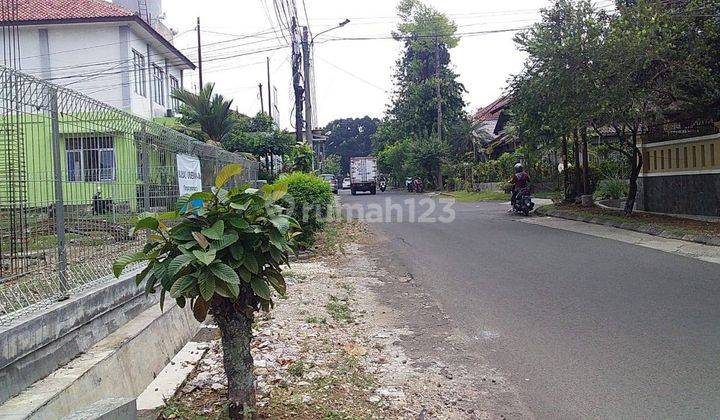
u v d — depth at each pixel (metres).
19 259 4.97
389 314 8.34
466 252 13.73
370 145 106.00
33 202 5.21
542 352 6.36
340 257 13.84
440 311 8.38
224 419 4.49
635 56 15.67
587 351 6.31
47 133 5.39
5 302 4.73
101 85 24.52
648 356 6.07
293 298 9.22
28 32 24.23
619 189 23.94
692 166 17.28
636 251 12.91
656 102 16.80
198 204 4.34
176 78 31.56
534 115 21.17
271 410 4.80
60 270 5.40
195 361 6.18
